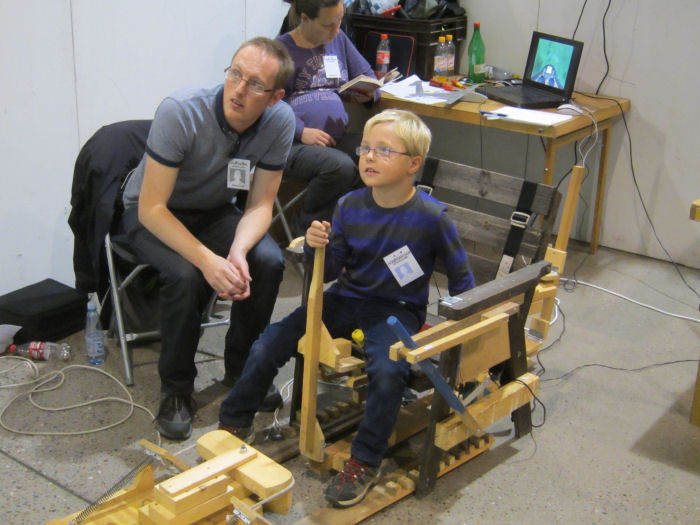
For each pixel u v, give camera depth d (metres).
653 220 3.77
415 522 1.94
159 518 1.69
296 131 3.19
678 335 3.04
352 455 1.96
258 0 3.44
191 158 2.24
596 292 3.42
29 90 2.69
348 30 3.79
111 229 2.52
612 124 3.74
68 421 2.30
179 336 2.20
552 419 2.44
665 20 3.46
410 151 1.96
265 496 1.79
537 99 3.40
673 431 2.39
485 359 2.04
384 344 1.96
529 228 2.29
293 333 2.10
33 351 2.63
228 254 2.40
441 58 3.81
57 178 2.88
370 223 2.06
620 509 2.03
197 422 2.34
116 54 2.92
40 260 2.93
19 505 1.94
